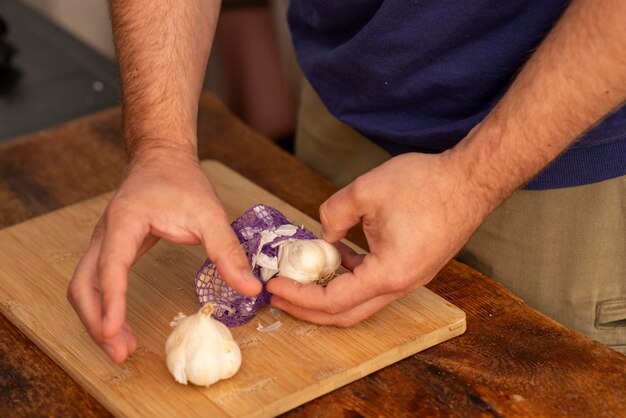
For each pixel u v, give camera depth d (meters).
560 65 1.05
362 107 1.32
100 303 1.06
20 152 1.50
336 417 1.08
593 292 1.29
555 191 1.26
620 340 1.32
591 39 1.03
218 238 1.09
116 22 1.24
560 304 1.31
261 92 1.96
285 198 1.39
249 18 1.91
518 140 1.07
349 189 1.12
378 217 1.11
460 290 1.23
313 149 1.50
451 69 1.22
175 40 1.23
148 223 1.10
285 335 1.14
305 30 1.39
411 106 1.28
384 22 1.22
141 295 1.19
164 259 1.25
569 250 1.28
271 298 1.16
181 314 1.13
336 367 1.10
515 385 1.11
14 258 1.26
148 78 1.21
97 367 1.10
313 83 1.37
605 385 1.10
